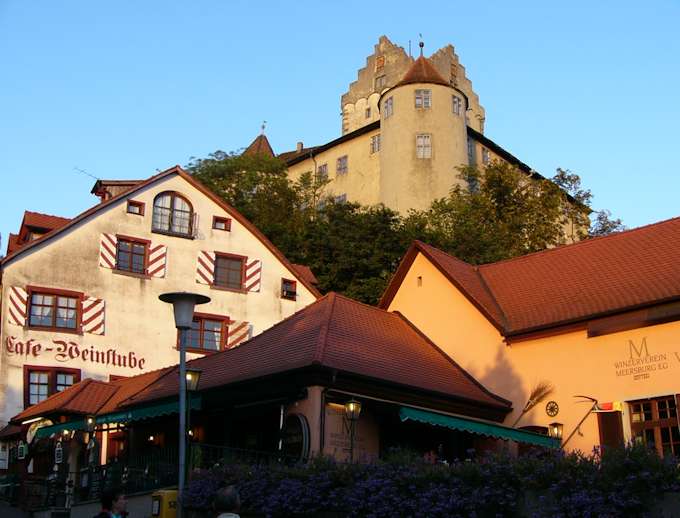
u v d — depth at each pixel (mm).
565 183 53469
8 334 34469
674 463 12023
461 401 22547
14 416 32594
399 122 61938
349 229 48250
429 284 27328
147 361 37469
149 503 19312
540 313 24516
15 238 43031
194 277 39750
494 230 49688
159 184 40062
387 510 14086
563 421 22859
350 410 18578
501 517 13195
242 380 20469
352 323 24000
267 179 57156
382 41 82875
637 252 24906
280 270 42281
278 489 15828
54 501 24156
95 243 37594
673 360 21156
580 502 12102
